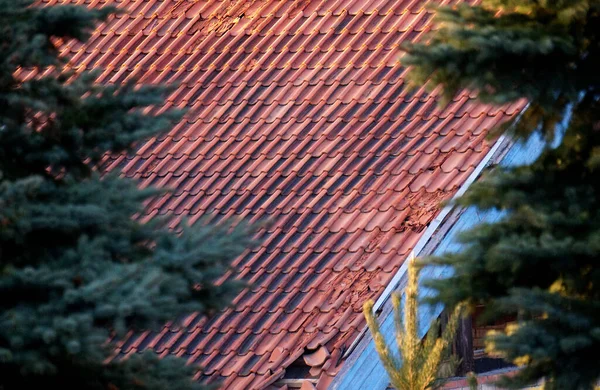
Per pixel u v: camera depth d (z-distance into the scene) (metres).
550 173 24.94
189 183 40.19
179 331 35.06
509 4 24.41
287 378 32.66
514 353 22.70
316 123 41.12
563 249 22.95
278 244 36.62
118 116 24.47
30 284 21.81
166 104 43.88
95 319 22.00
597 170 24.88
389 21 44.78
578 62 24.27
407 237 35.16
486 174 25.56
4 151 23.97
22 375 22.38
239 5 48.34
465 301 24.98
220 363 33.41
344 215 36.88
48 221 22.52
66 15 23.81
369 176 38.00
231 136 41.75
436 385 30.66
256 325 34.38
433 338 30.28
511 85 23.45
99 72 24.61
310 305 34.19
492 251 23.52
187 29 47.88
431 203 35.97
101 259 22.64
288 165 39.66
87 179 24.80
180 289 22.53
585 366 23.36
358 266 34.84
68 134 24.17
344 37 44.69
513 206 24.77
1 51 23.44
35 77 25.69
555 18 24.33
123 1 51.00
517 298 22.94
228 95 43.75
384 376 32.69
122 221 23.78
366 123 40.38
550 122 26.03
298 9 47.06
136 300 21.12
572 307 23.12
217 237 24.47
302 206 37.81
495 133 26.89
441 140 38.50
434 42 24.09
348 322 33.22
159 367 24.16
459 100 40.00
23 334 21.17
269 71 44.19
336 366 32.28
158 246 23.92
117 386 23.75
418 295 31.56
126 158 41.94
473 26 24.33
